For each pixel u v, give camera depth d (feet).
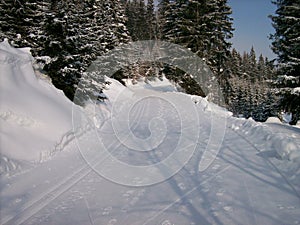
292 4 42.09
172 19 72.64
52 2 29.22
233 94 116.37
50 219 9.84
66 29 28.60
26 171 15.20
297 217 8.72
